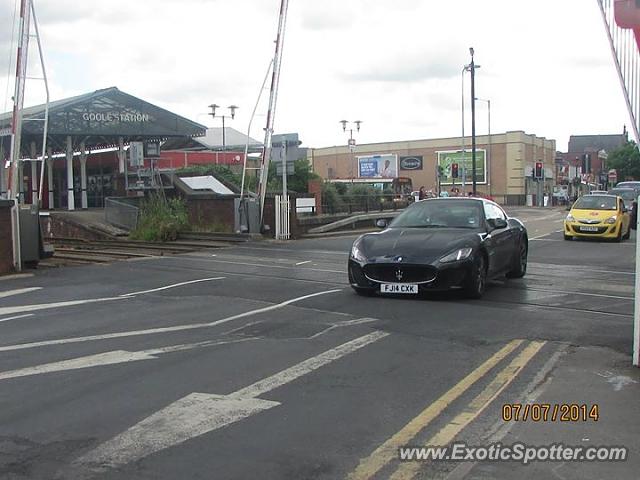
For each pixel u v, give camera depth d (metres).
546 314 8.99
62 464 4.32
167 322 8.77
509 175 72.31
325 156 89.44
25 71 15.09
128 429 4.92
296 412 5.24
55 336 8.07
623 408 5.25
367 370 6.37
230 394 5.70
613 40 6.06
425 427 4.90
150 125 37.53
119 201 28.50
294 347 7.27
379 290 9.91
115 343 7.62
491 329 8.05
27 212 15.04
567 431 4.80
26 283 12.90
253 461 4.34
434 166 79.19
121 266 15.58
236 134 67.44
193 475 4.14
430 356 6.85
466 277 9.71
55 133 34.72
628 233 23.02
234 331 8.14
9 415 5.26
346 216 30.44
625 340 7.50
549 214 47.06
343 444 4.61
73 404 5.50
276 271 14.05
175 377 6.21
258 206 23.31
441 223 10.94
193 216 25.03
